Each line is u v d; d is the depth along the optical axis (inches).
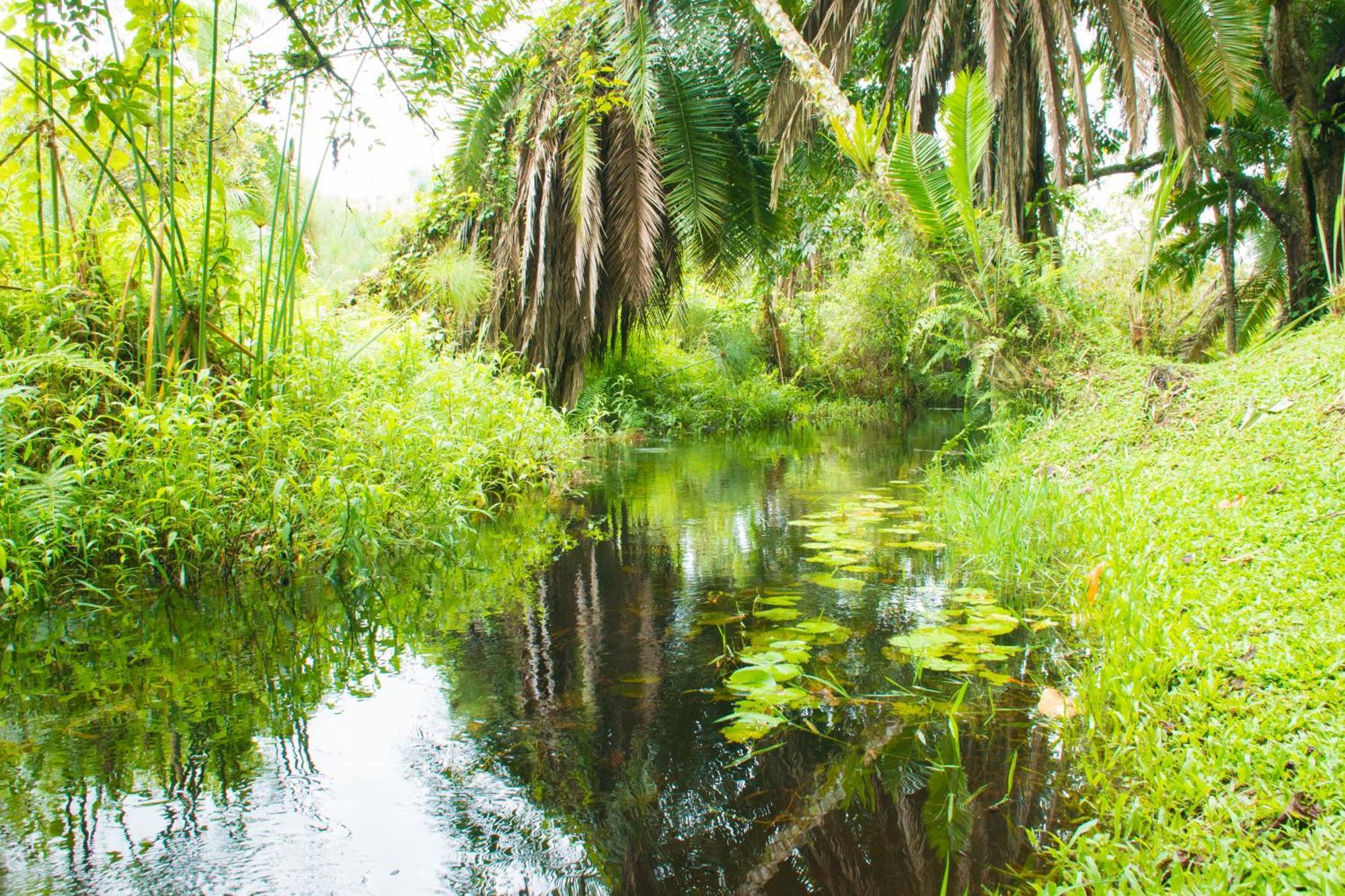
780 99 296.8
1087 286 384.5
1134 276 460.8
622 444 376.2
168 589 113.7
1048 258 264.7
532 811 58.0
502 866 51.5
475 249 309.6
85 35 115.6
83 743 67.4
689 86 311.7
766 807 58.6
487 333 318.0
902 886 49.3
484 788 61.2
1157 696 68.2
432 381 196.5
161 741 68.1
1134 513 121.0
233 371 144.6
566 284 313.1
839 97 237.6
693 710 75.0
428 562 132.9
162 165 138.5
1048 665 83.9
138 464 115.0
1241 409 151.8
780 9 251.8
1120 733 65.4
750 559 135.9
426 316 229.9
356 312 250.4
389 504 135.8
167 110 157.9
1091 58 330.0
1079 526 127.6
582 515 179.6
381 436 145.9
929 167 235.3
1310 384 145.3
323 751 66.5
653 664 86.7
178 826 55.2
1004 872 50.7
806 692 78.4
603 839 54.7
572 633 97.3
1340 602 73.4
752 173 336.8
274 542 122.7
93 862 50.5
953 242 244.4
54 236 138.6
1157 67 249.3
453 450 165.5
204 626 98.8
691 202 307.0
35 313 126.4
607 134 304.2
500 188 311.9
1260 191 318.0
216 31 130.2
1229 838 47.1
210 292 143.4
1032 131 294.7
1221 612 78.1
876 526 163.0
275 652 90.0
